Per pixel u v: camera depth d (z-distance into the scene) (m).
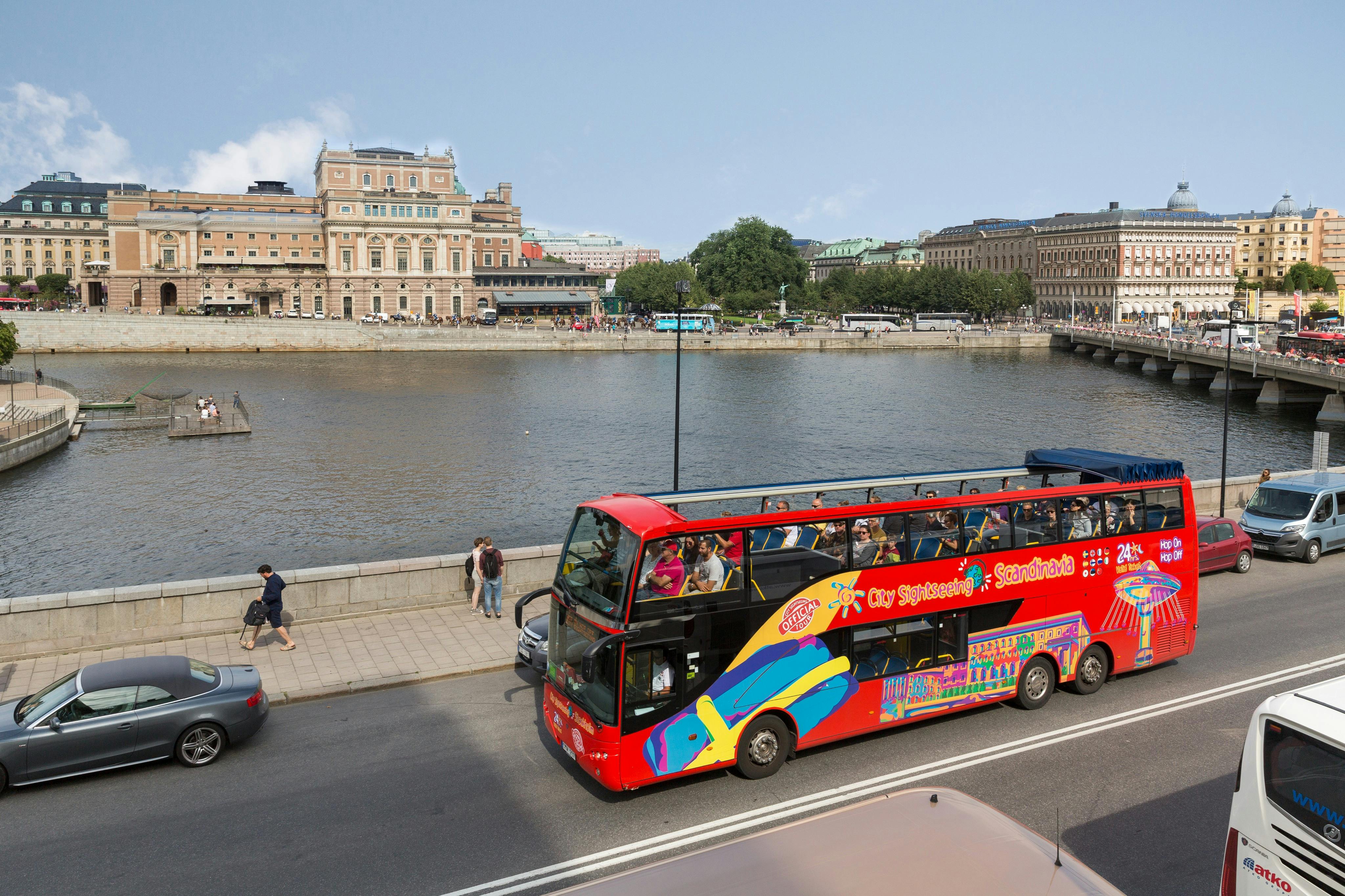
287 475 53.19
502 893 10.80
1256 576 26.06
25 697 15.05
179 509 45.38
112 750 13.47
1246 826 8.49
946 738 15.23
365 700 16.94
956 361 136.25
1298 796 8.09
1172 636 17.88
